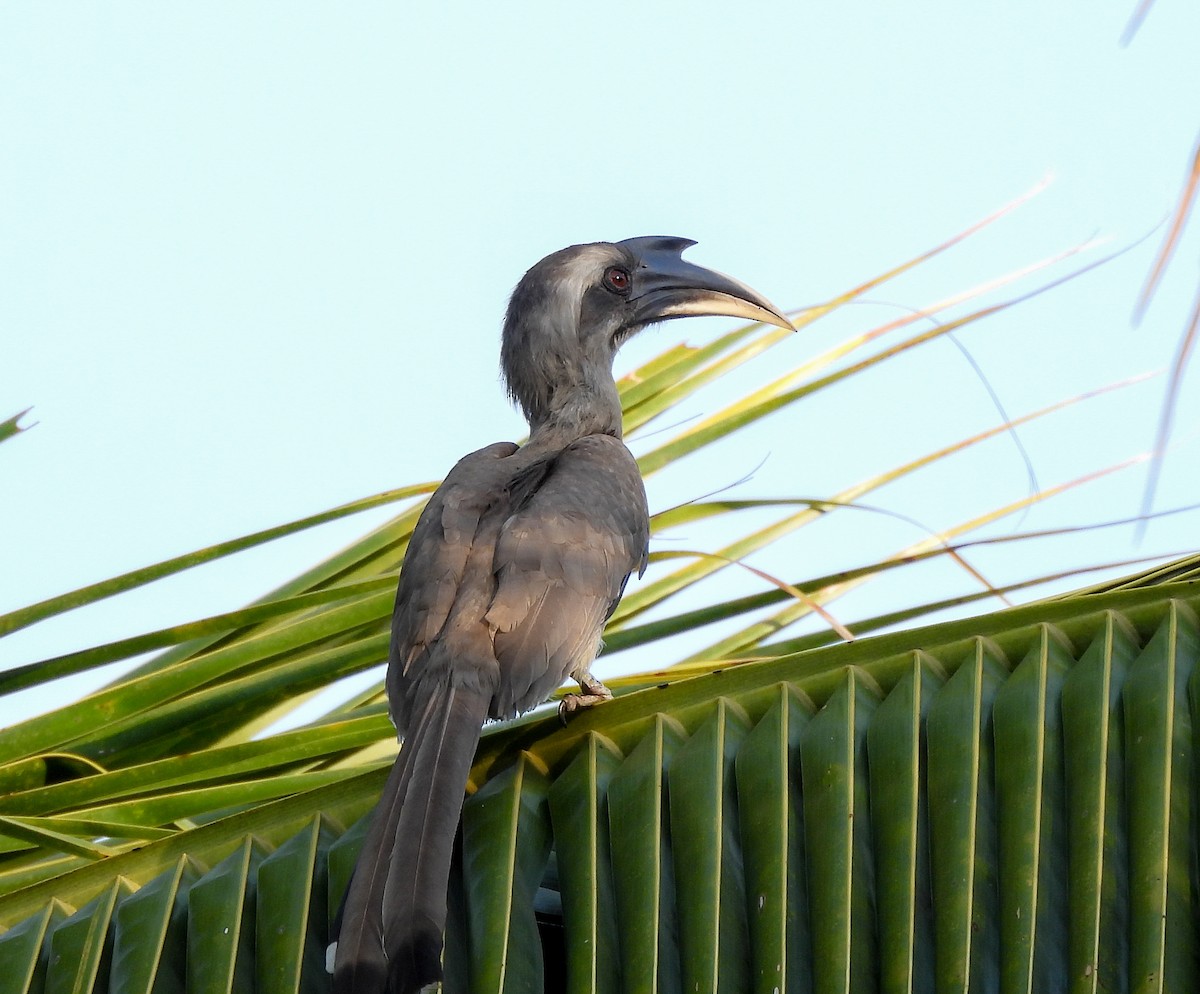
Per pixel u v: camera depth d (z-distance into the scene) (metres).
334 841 8.02
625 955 7.30
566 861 7.77
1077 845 7.16
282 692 10.01
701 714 8.10
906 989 6.89
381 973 7.11
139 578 9.71
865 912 7.20
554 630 9.77
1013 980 6.86
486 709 9.23
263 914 7.64
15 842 9.12
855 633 10.37
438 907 7.34
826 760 7.62
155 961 7.46
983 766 7.49
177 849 8.06
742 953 7.24
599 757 8.12
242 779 9.71
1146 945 6.81
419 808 7.86
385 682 10.05
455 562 9.98
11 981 7.51
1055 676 7.65
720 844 7.50
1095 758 7.34
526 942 7.57
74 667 9.55
